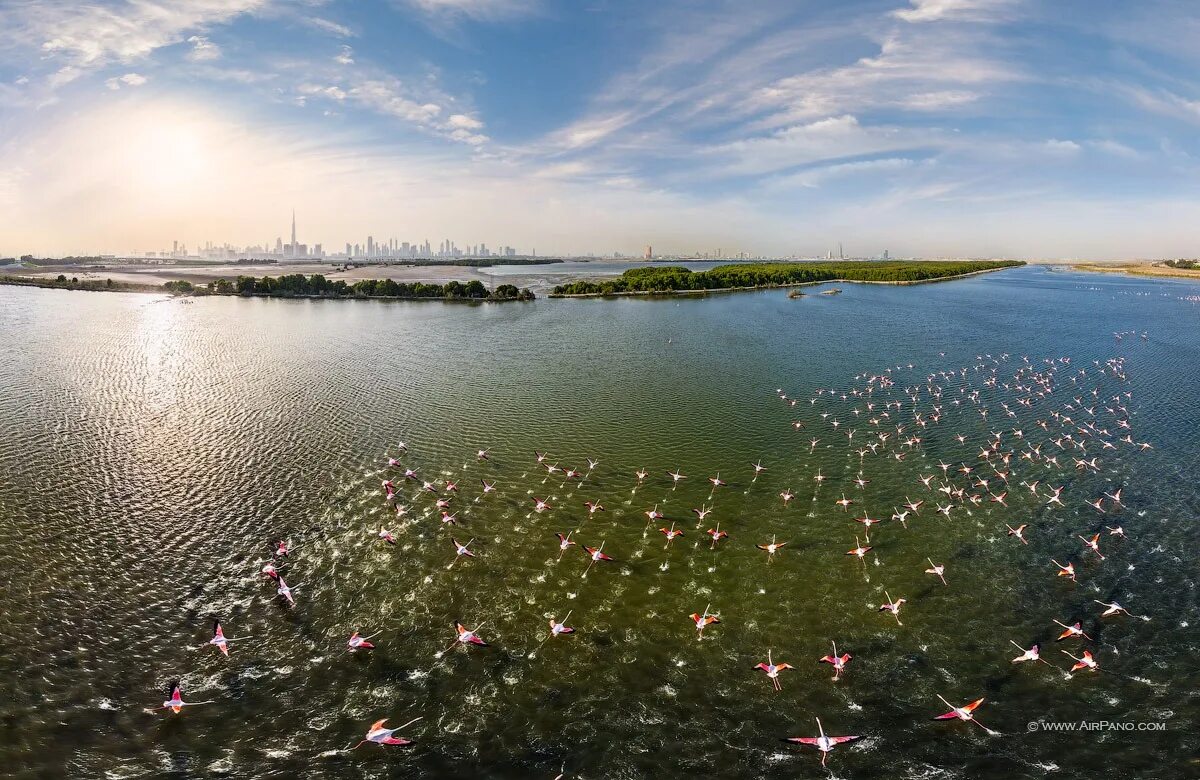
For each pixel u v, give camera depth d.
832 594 40.28
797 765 28.33
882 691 32.47
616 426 71.19
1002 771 27.89
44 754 28.34
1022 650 35.22
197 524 48.16
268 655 35.06
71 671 33.38
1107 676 33.19
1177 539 45.78
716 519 49.66
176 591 40.25
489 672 33.84
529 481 56.22
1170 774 27.48
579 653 35.16
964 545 45.66
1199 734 29.42
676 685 32.88
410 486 54.94
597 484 55.75
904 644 35.78
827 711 31.25
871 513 50.56
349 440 66.00
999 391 85.88
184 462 59.59
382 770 28.12
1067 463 59.66
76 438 65.44
